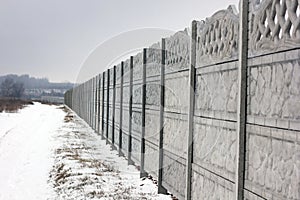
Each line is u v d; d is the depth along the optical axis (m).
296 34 2.48
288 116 2.60
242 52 3.26
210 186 4.20
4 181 8.23
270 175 2.82
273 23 2.79
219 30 3.99
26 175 8.77
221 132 3.91
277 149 2.74
